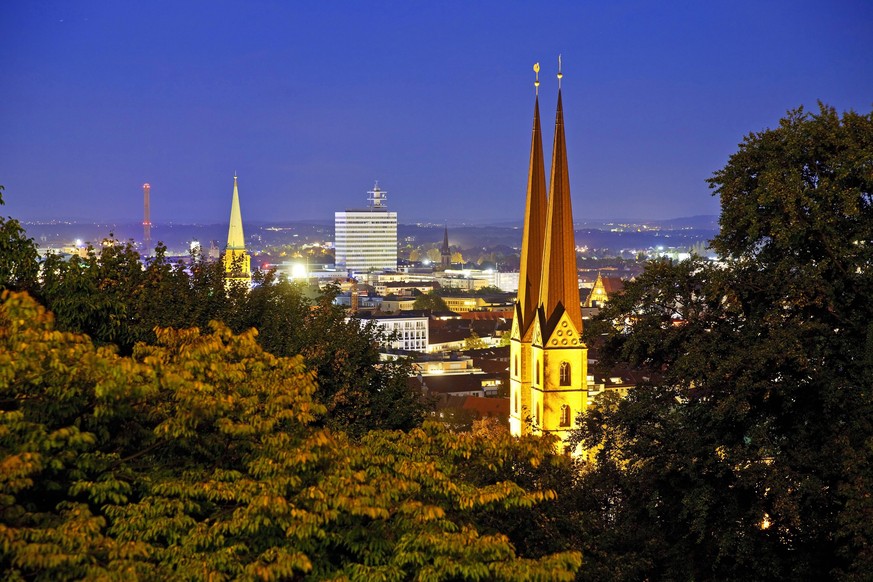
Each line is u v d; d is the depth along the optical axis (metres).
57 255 51.81
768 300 53.25
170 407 32.94
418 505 29.67
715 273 53.81
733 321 54.50
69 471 29.59
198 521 31.45
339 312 65.44
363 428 58.59
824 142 52.78
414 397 64.38
